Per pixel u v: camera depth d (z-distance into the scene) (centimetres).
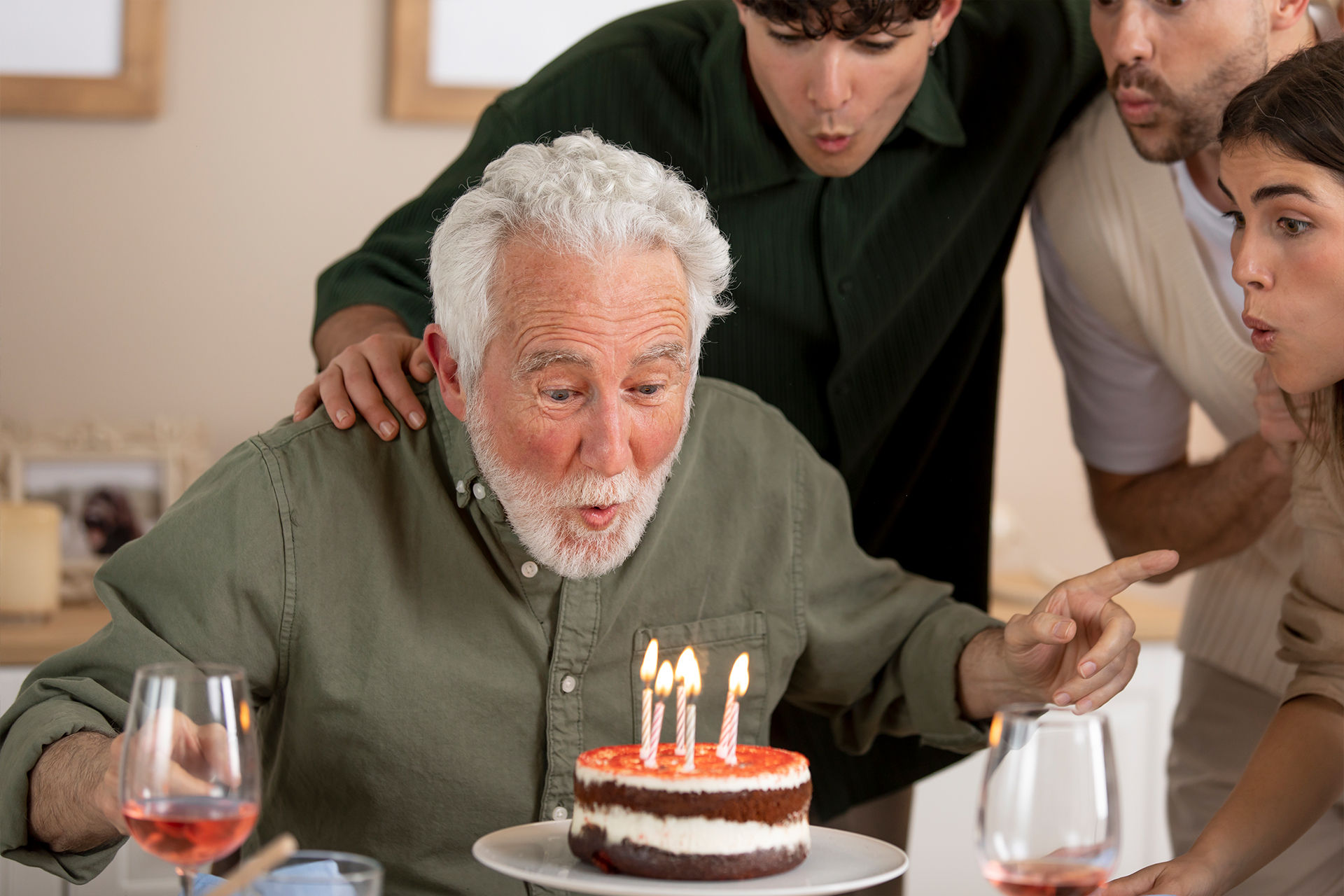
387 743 117
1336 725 122
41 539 221
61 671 109
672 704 126
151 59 239
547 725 119
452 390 116
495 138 168
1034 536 288
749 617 131
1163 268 171
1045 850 82
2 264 239
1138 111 152
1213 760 193
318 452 121
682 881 89
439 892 117
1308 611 127
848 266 171
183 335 246
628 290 105
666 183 109
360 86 248
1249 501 176
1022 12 177
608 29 176
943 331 181
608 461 106
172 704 81
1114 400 193
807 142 152
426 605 119
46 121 239
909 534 197
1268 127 113
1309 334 115
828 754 183
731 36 164
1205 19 143
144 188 242
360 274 163
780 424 138
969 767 239
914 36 145
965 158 174
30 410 241
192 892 87
